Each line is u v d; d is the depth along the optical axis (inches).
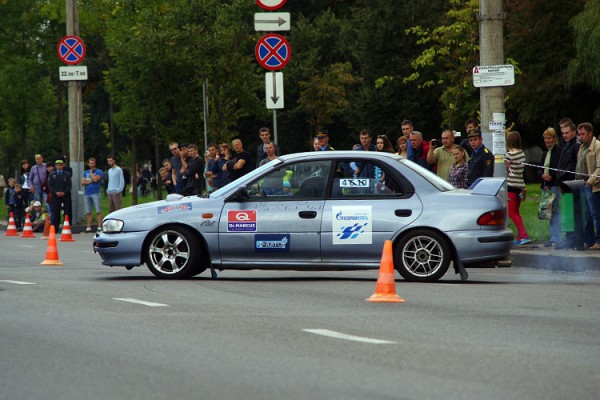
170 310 965.2
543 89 4667.8
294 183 1274.6
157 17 3275.1
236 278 1315.2
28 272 1434.5
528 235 1720.0
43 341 791.1
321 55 6122.1
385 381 633.0
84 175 2839.6
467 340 789.9
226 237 1270.9
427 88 5418.3
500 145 1620.3
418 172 1268.5
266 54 1868.8
